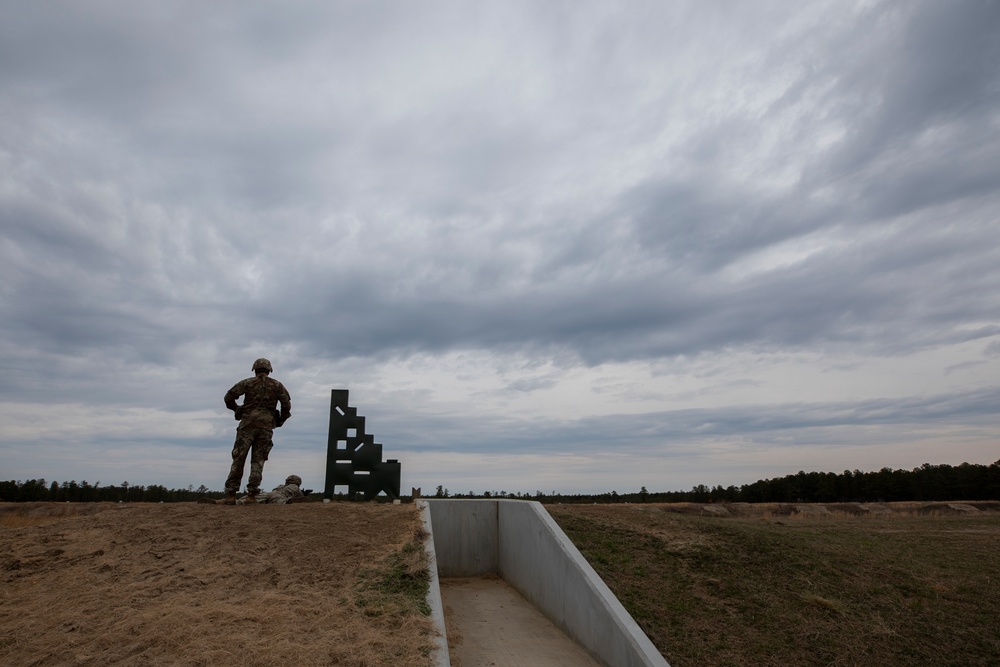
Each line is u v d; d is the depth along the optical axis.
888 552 11.00
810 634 7.68
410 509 11.37
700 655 7.24
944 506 23.16
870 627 7.86
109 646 5.83
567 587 8.90
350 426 14.98
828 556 10.27
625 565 9.62
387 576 8.11
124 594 7.13
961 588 9.09
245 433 12.01
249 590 7.41
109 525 9.78
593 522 11.73
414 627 6.68
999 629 7.87
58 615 6.53
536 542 10.25
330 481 14.68
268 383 12.39
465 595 10.62
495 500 12.38
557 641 8.55
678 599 8.59
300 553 8.78
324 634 6.27
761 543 10.66
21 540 9.04
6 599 7.02
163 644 5.84
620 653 7.33
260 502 12.28
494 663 7.60
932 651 7.39
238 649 5.79
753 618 8.09
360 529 10.01
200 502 11.66
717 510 20.98
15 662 5.55
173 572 7.88
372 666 5.69
